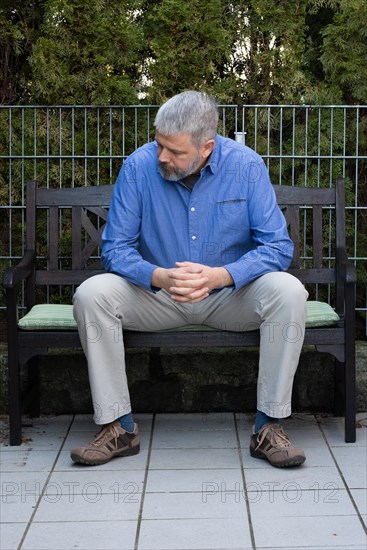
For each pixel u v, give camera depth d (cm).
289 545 251
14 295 341
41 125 439
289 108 444
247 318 336
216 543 253
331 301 457
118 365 328
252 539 255
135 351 389
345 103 455
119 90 427
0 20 448
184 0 425
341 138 443
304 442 349
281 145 416
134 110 439
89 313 322
